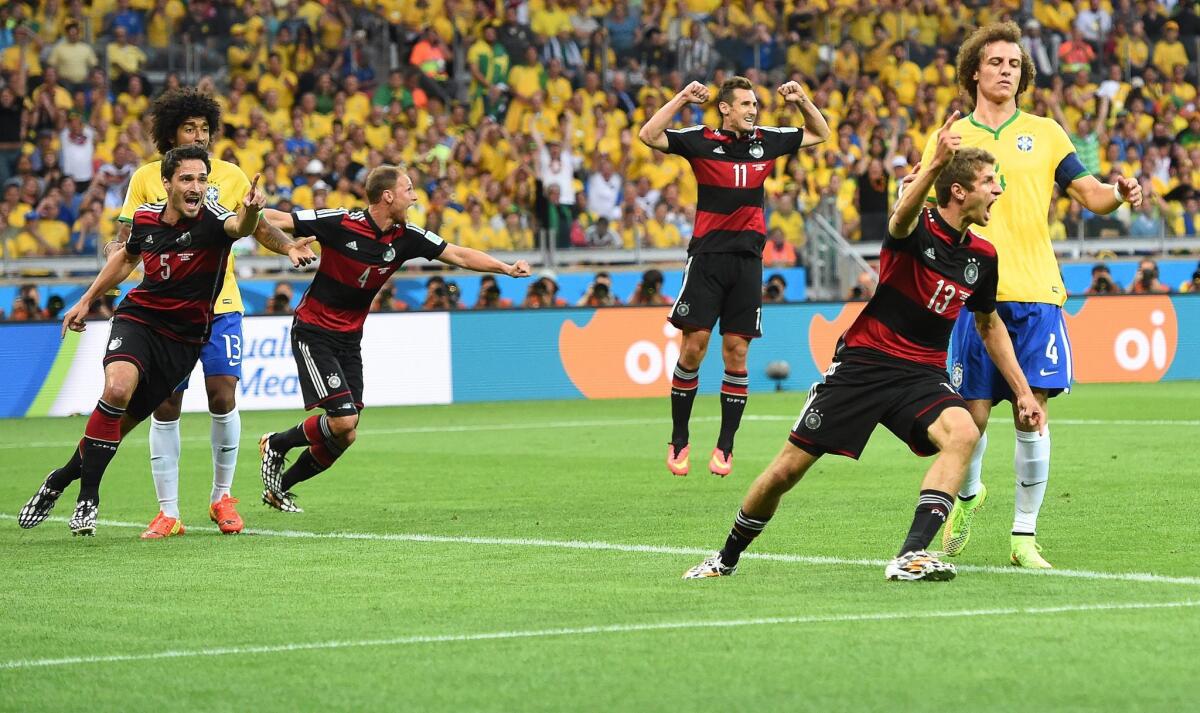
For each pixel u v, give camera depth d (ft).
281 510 112.57
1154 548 87.71
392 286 250.16
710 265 118.42
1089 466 133.39
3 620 70.13
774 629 63.98
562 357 242.58
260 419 208.03
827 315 253.03
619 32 304.91
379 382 231.71
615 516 107.65
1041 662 56.90
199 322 98.02
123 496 126.93
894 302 74.18
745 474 136.87
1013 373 77.56
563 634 64.03
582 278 261.44
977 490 85.30
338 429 108.37
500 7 302.25
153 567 86.58
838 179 280.72
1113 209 85.15
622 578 79.41
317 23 286.05
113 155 253.24
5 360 218.38
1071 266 279.28
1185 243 287.48
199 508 118.32
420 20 292.61
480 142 276.82
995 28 87.51
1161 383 254.68
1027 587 74.23
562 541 94.94
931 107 315.58
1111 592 72.49
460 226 256.32
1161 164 315.37
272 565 86.58
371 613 70.23
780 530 97.55
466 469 143.33
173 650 62.54
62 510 118.62
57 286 234.99
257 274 246.47
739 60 309.22
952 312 74.28
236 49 277.85
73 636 66.08
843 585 75.51
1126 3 338.13
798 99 118.11
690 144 117.50
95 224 238.89
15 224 241.96
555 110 290.76
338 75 282.97
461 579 80.07
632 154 285.64
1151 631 62.39
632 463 146.92
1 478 143.13
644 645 61.31
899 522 100.68
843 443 74.28
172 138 104.22
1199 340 267.80
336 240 105.81
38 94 258.57
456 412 217.15
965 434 73.20
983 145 86.63
